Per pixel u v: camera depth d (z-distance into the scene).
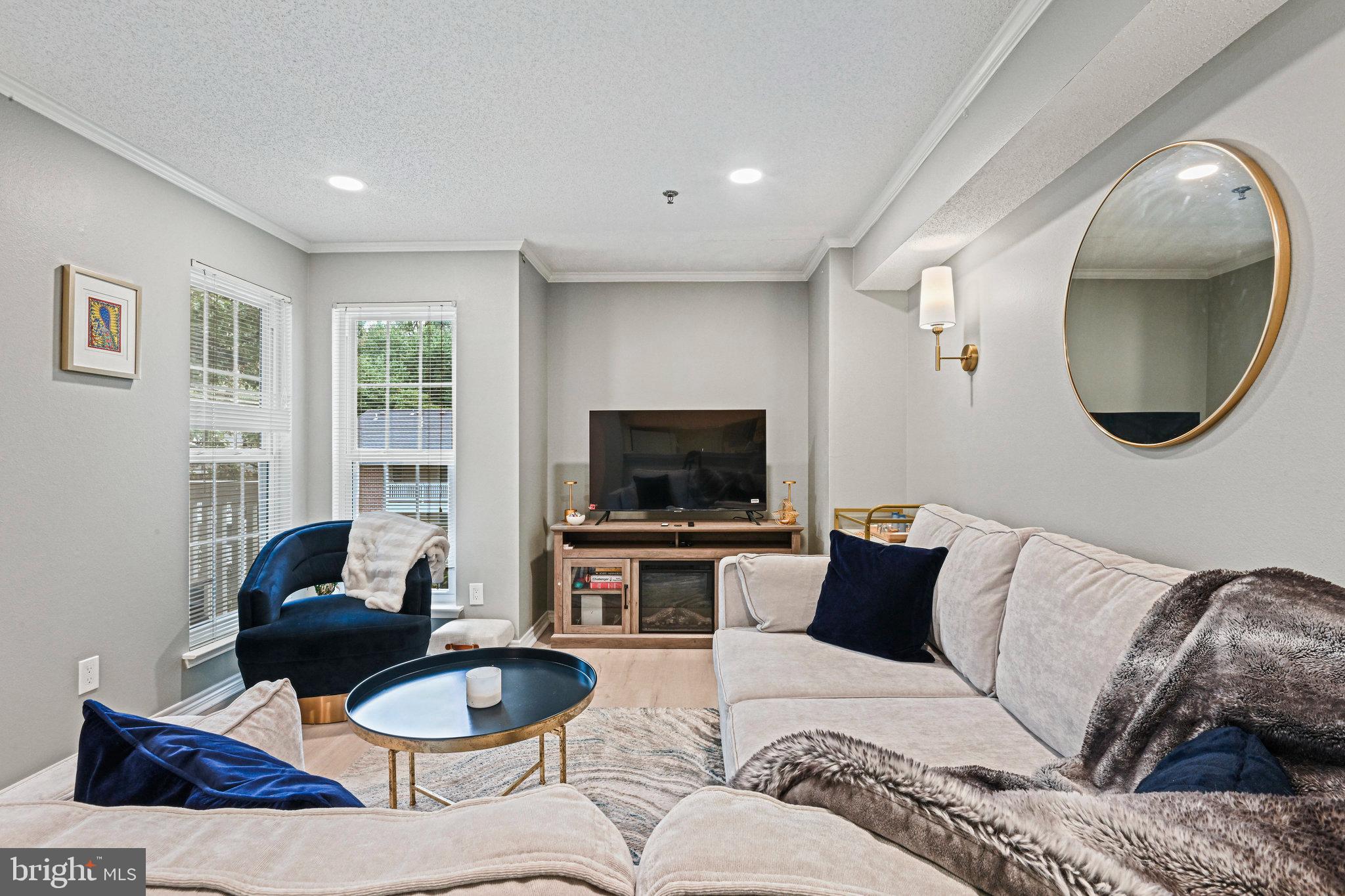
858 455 3.88
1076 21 1.62
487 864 0.48
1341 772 0.83
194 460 3.11
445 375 4.07
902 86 2.24
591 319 4.77
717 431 4.46
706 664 3.81
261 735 1.07
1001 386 2.67
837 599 2.48
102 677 2.56
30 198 2.28
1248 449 1.46
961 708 1.85
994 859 0.48
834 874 0.47
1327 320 1.27
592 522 4.58
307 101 2.34
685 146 2.70
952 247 3.06
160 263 2.86
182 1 1.80
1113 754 1.17
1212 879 0.45
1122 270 1.86
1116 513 1.93
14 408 2.23
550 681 2.15
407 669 2.23
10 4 1.80
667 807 2.20
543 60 2.09
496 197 3.26
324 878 0.47
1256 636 1.00
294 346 3.88
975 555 2.12
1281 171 1.37
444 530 4.05
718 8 1.84
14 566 2.22
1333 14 1.25
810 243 4.02
